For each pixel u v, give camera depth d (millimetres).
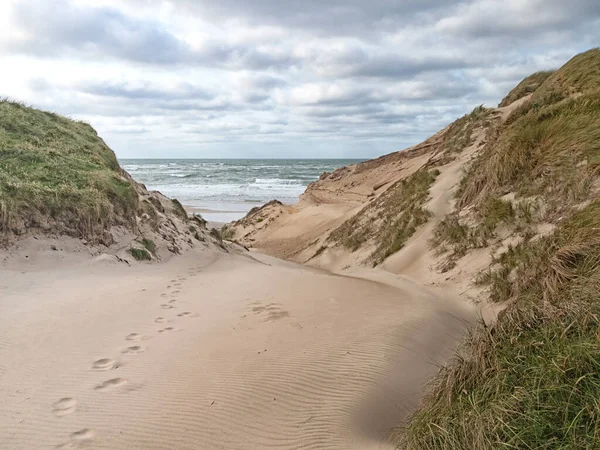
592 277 4090
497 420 2926
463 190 11242
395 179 22188
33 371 4008
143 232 10805
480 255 8008
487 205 8938
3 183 8805
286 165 108812
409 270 9594
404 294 7379
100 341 4832
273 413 3662
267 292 7402
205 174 74750
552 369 3113
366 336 5211
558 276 4535
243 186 56906
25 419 3266
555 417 2791
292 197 46375
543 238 6469
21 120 12523
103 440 3109
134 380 3990
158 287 7539
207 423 3434
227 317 5941
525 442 2680
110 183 10688
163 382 3986
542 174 8164
